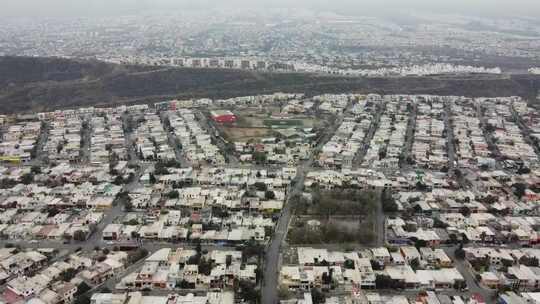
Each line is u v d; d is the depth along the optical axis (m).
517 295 196.88
